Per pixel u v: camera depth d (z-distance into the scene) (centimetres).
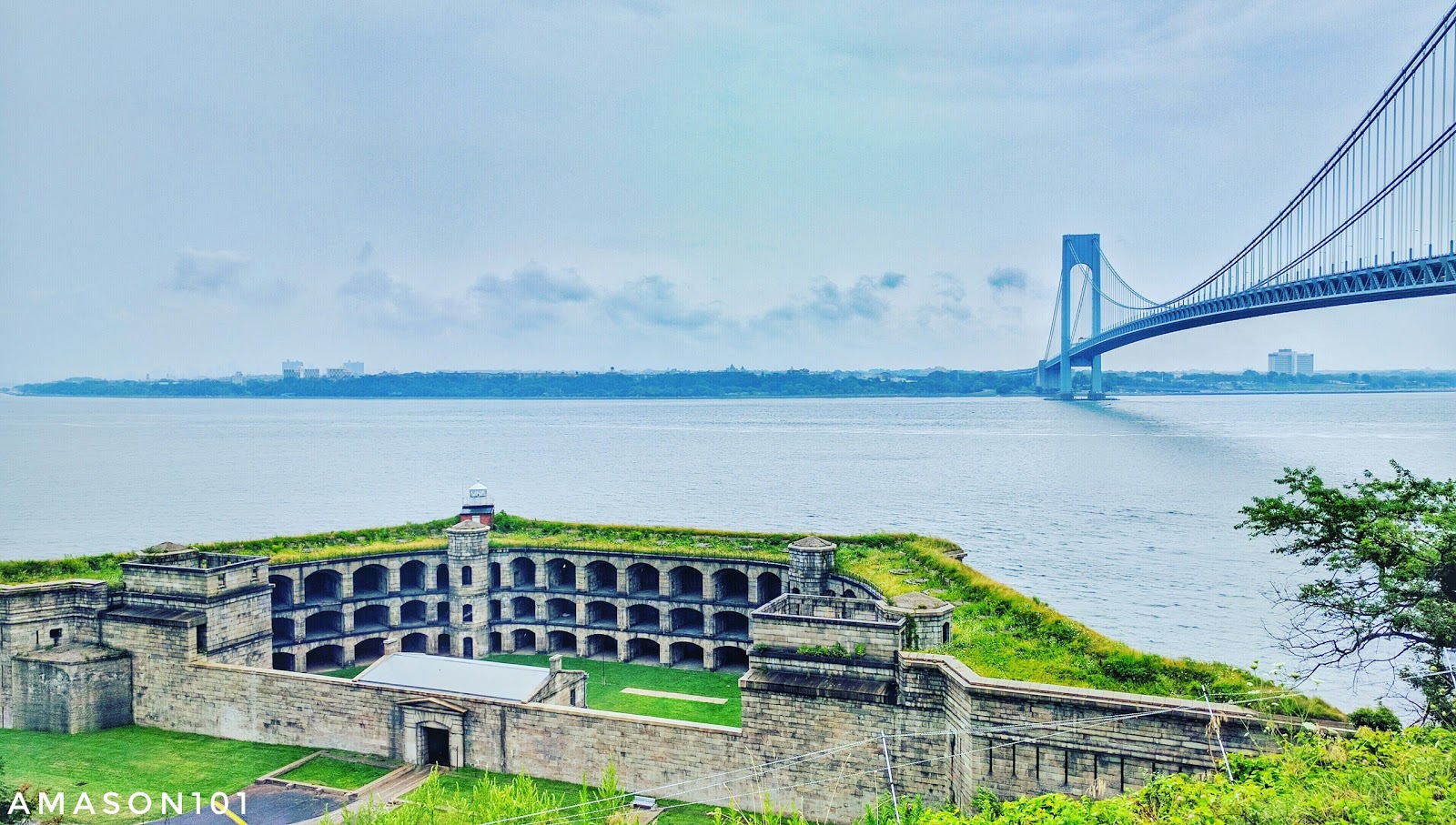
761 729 5844
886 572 8231
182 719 7388
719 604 9450
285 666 9425
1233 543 15438
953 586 7562
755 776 5859
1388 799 3088
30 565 8369
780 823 5100
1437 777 3166
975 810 4778
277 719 7112
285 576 9325
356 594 9944
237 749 7038
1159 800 3656
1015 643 6000
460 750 6581
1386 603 4500
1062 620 6175
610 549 9844
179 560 8056
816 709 5709
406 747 6731
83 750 6981
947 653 5775
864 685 5666
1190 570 13512
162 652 7450
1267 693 4734
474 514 11050
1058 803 3778
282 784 6388
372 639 9881
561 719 6341
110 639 7612
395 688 6775
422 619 10362
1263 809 3191
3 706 7438
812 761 5722
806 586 8631
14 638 7406
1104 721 4747
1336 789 3266
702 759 6000
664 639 9600
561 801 5581
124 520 19462
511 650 10156
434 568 10094
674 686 8838
